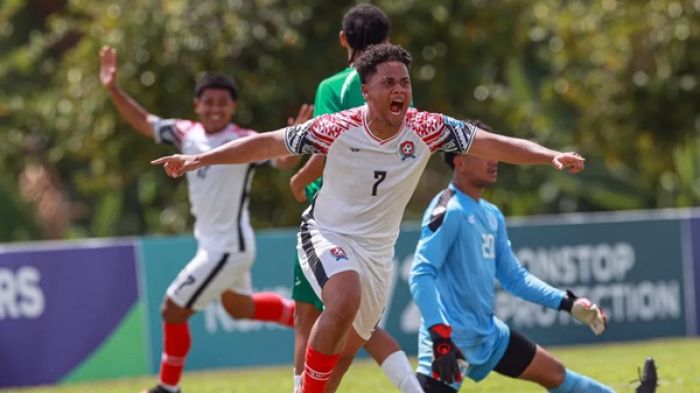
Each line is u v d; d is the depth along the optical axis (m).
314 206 21.42
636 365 34.84
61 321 41.00
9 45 80.81
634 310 46.72
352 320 20.30
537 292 23.86
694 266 47.62
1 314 40.38
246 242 30.30
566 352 42.75
